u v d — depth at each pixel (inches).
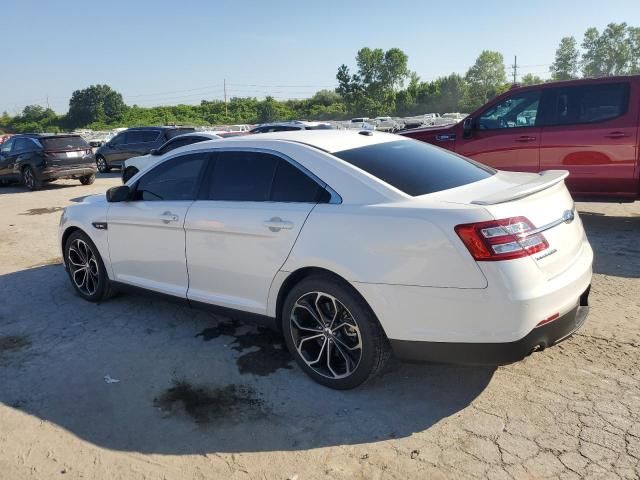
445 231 115.5
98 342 172.6
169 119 3599.9
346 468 109.3
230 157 159.8
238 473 109.5
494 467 106.9
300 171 142.8
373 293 123.6
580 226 140.6
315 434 120.8
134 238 182.1
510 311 112.0
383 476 106.4
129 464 113.8
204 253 159.5
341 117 3545.8
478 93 3570.4
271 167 149.3
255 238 145.1
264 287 146.5
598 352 149.7
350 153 144.2
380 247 123.0
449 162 156.5
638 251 243.1
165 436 122.6
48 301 212.5
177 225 165.5
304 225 135.3
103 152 746.2
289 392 138.6
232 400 136.0
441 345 119.7
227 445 118.6
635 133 264.7
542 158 291.1
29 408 136.0
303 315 141.7
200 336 174.4
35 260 278.4
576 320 129.0
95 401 138.0
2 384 148.2
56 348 169.5
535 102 292.7
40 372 154.1
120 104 4023.1
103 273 200.4
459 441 115.4
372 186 131.4
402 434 119.1
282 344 166.4
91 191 565.3
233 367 152.9
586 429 116.6
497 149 304.2
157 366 155.1
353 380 133.5
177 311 196.5
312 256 132.4
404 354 125.2
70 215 207.0
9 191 603.8
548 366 143.6
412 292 119.8
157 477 109.5
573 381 135.6
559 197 133.0
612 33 3767.2
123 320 189.8
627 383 133.4
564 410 123.9
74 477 110.6
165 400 137.3
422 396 133.6
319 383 141.2
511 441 114.3
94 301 208.5
